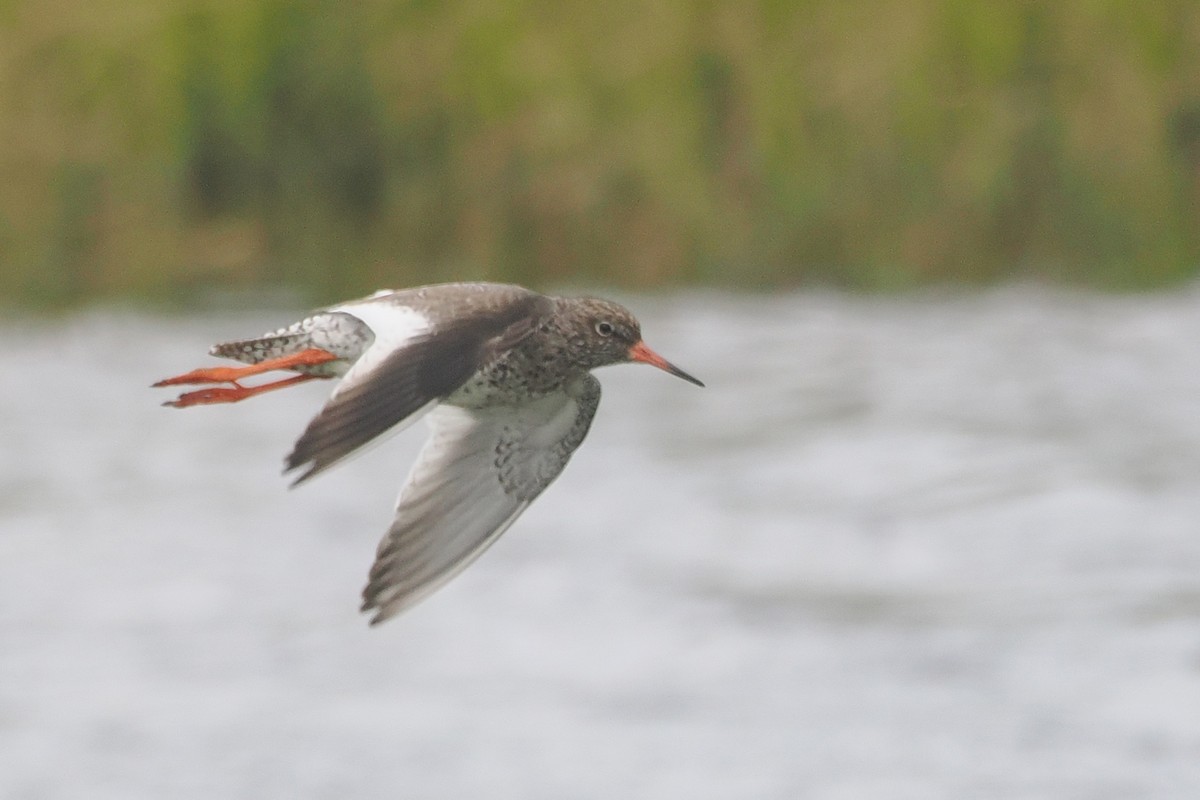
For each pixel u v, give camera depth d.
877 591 14.01
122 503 16.30
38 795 11.11
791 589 14.09
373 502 16.58
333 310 8.09
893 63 23.48
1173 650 12.57
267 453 18.00
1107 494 15.57
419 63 23.69
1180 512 15.16
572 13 23.80
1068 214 23.62
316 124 23.73
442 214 23.73
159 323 22.28
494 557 15.02
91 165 23.03
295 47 23.64
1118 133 23.56
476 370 7.70
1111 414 17.94
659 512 15.95
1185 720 11.68
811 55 23.61
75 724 12.06
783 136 23.50
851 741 11.58
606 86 23.62
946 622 13.30
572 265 23.67
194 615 13.80
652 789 11.03
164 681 12.59
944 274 23.56
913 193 23.50
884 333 21.56
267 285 23.50
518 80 23.56
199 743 11.78
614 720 11.95
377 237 23.80
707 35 23.70
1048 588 13.83
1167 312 22.19
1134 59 23.61
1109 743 11.33
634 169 23.50
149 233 23.12
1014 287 23.44
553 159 23.53
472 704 12.30
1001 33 23.47
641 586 14.23
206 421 19.06
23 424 18.39
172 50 23.22
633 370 20.58
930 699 12.08
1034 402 18.52
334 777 11.25
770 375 19.94
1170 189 23.70
